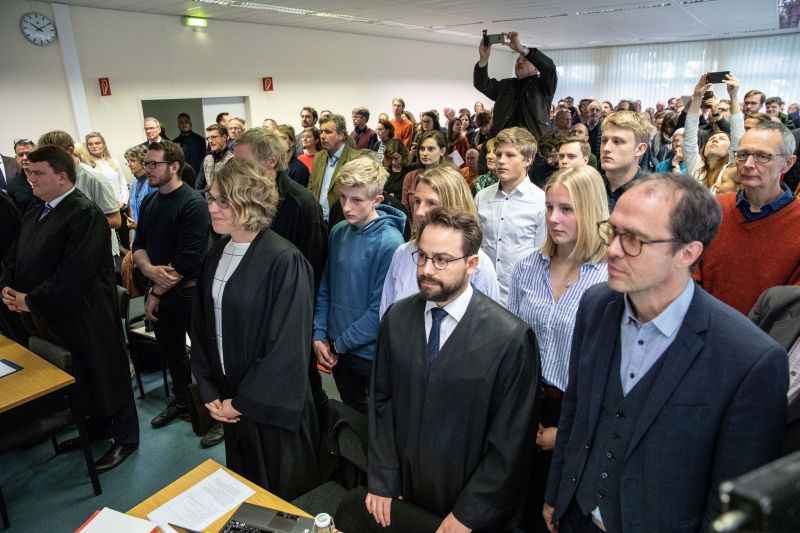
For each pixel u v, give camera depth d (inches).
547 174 129.7
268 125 235.6
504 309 52.7
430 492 53.2
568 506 45.0
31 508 86.8
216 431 104.9
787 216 61.5
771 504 13.3
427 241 49.7
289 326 67.9
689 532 37.6
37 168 87.7
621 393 40.6
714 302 37.5
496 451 50.1
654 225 34.7
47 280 88.7
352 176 77.7
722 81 111.3
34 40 221.8
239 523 48.9
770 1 273.6
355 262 81.6
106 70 249.0
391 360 55.1
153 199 104.4
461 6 282.8
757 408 33.8
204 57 291.3
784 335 43.9
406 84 453.4
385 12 296.2
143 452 100.8
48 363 85.3
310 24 330.6
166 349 108.2
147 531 48.4
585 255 57.8
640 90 528.1
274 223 94.7
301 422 70.8
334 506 63.2
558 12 309.4
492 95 138.7
